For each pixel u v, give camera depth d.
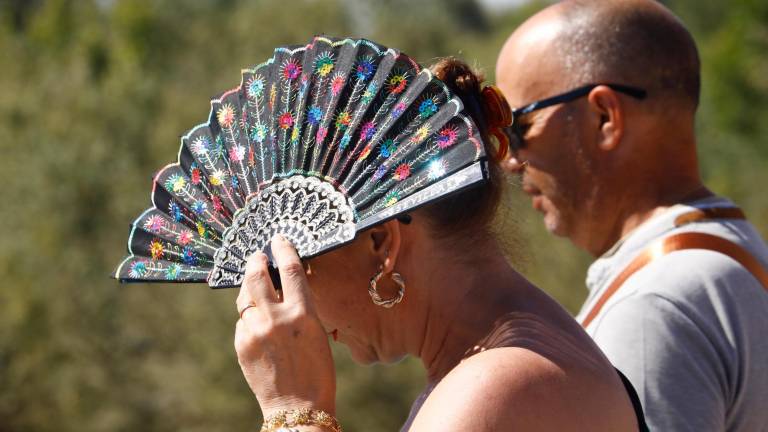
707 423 7.40
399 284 5.70
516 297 5.73
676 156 8.76
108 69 131.12
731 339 7.64
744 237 8.27
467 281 5.74
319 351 5.37
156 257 6.04
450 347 5.74
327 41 5.93
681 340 7.55
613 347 7.68
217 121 6.20
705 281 7.76
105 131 87.94
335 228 5.43
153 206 6.17
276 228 5.63
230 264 5.77
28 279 65.75
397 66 5.71
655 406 7.39
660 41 8.72
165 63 129.25
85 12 152.38
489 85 6.05
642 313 7.68
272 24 125.00
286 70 6.01
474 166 5.13
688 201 8.59
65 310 64.31
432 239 5.71
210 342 59.25
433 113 5.46
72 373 62.12
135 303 64.25
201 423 59.41
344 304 5.80
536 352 5.33
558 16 9.04
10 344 62.47
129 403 61.44
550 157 8.98
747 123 108.00
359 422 52.00
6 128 84.88
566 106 8.88
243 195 5.88
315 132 5.68
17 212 75.25
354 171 5.48
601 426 5.27
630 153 8.72
